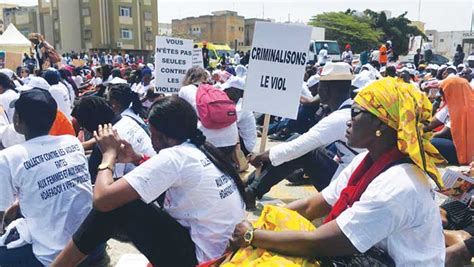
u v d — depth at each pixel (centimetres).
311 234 195
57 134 435
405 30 6494
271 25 416
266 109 424
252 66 426
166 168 231
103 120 382
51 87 675
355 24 6000
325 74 405
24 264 272
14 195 282
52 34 5466
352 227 187
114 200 228
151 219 245
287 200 486
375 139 196
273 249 205
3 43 1983
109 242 377
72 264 249
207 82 623
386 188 183
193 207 242
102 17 5172
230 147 500
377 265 193
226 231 247
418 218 183
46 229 271
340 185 247
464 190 321
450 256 305
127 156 267
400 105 187
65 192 276
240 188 263
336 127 363
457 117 606
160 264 251
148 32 5522
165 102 251
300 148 377
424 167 181
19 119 279
